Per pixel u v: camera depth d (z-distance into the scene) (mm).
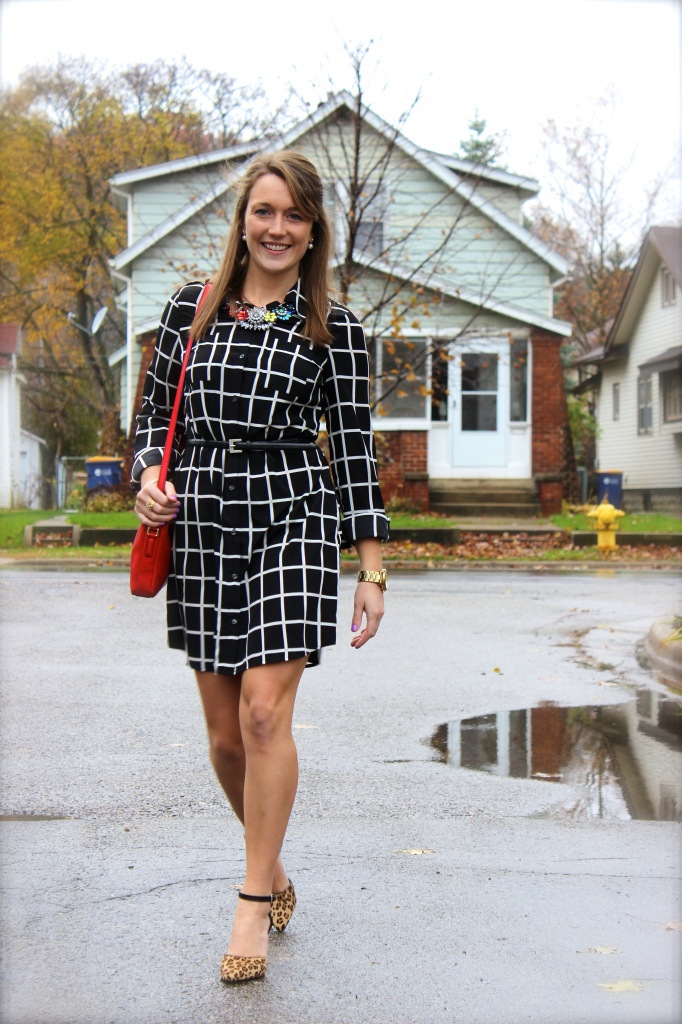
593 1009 2766
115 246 34219
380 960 3041
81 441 37906
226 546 3016
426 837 4137
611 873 3754
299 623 2947
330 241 3158
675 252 27172
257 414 3021
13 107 32469
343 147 18203
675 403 27641
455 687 6977
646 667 7711
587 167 36812
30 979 2881
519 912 3402
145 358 21672
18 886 3545
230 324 3080
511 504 21375
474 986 2887
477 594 11805
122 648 8172
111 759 5145
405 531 17312
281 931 3230
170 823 4238
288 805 2971
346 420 3180
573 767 5152
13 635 8727
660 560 16016
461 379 22031
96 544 17078
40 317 35406
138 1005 2744
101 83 32938
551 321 21656
